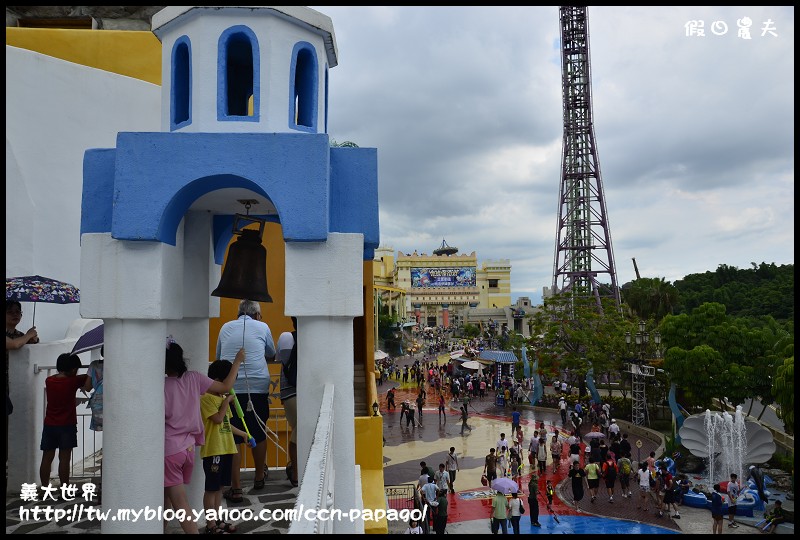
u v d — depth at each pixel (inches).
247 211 244.2
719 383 1139.3
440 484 747.4
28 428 259.4
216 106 218.4
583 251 2689.5
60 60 428.5
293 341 303.3
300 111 240.5
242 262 232.7
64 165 424.8
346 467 208.7
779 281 2746.1
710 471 856.9
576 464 800.3
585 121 2736.2
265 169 201.8
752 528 689.6
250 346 276.2
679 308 2208.4
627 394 1609.3
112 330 193.6
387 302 3850.9
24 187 390.3
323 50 247.0
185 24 225.1
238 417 264.7
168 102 231.6
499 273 4817.9
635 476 871.7
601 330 1457.9
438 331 4160.9
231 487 251.4
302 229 202.8
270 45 222.2
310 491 107.2
